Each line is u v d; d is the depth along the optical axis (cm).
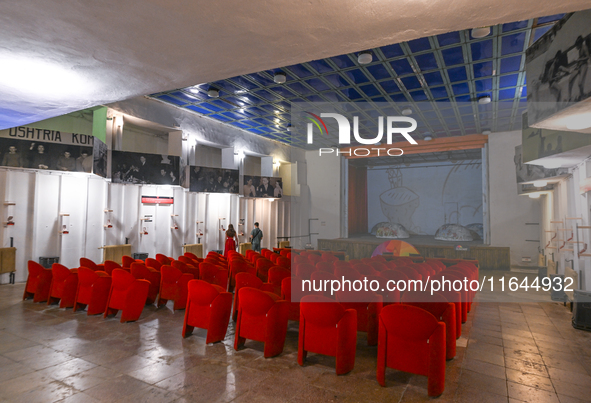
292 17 244
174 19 250
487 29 668
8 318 528
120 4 231
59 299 629
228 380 336
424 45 762
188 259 750
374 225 2291
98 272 578
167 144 1381
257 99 1169
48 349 407
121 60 328
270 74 946
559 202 955
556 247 971
